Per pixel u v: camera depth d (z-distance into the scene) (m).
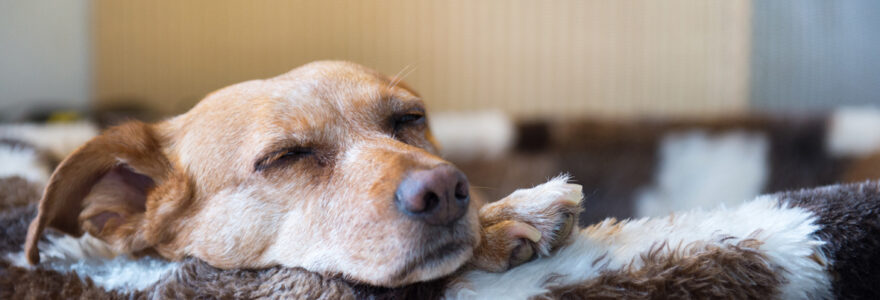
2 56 1.72
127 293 0.45
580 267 0.41
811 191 0.45
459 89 1.76
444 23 1.74
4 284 0.46
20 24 1.72
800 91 1.67
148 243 0.50
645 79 1.74
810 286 0.40
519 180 1.12
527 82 1.76
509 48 1.75
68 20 1.75
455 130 1.19
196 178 0.50
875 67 1.63
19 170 0.71
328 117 0.49
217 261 0.49
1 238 0.50
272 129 0.48
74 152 0.48
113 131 0.51
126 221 0.51
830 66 1.65
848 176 1.08
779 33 1.67
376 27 1.74
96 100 1.77
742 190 1.11
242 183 0.48
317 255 0.45
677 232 0.42
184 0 1.74
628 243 0.42
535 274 0.41
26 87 1.74
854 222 0.41
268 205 0.48
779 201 0.44
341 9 1.74
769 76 1.69
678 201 1.10
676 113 1.25
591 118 1.20
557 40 1.75
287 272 0.45
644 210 1.06
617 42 1.74
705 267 0.39
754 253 0.40
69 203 0.49
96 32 1.76
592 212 1.06
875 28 1.62
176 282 0.45
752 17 1.68
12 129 0.97
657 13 1.72
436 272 0.42
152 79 1.76
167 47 1.76
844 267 0.41
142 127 0.52
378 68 1.74
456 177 0.42
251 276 0.45
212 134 0.49
